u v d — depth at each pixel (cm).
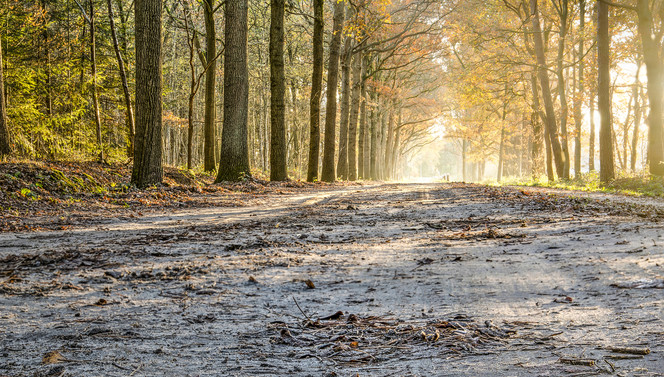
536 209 1055
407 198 1514
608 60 2116
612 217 852
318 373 242
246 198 1481
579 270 451
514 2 3006
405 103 5241
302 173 4278
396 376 234
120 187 1389
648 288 368
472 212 1053
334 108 2633
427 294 402
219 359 265
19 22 1944
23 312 364
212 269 510
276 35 2200
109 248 636
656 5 2461
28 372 248
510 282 427
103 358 268
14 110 1716
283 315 354
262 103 4225
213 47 2262
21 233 774
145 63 1459
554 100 3406
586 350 254
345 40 3075
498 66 2862
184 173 1795
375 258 566
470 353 261
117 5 2530
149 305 383
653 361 233
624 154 3953
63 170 1367
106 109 2491
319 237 740
